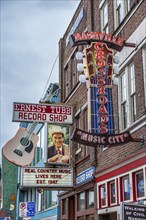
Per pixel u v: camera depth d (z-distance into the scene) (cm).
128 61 1454
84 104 1941
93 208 1669
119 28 1548
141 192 1272
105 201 1543
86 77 1330
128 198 1355
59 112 1916
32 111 1858
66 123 1920
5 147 1892
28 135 1944
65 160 1916
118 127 1484
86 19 2053
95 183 1661
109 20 1684
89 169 1759
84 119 1950
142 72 1329
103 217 1592
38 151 3009
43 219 2775
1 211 3900
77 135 1171
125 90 1487
